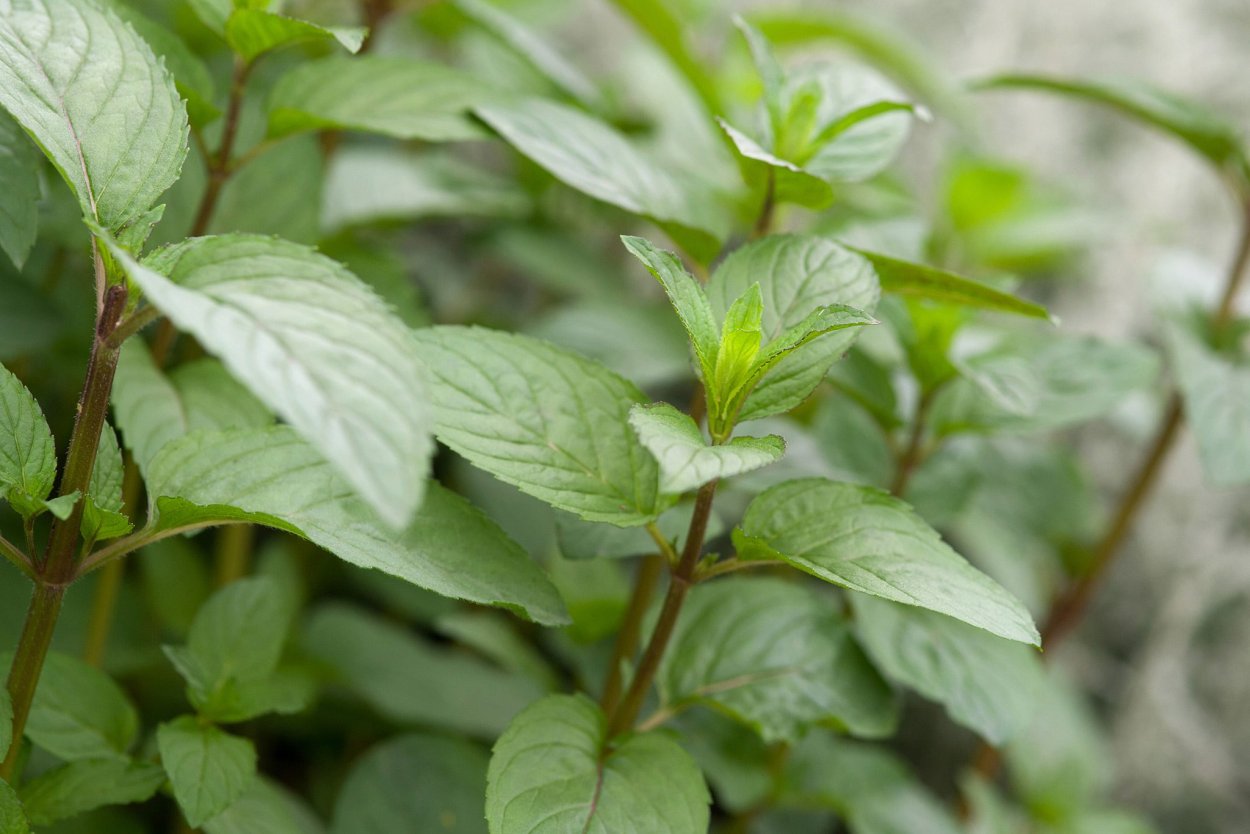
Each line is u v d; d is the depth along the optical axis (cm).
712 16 119
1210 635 104
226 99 82
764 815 84
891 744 106
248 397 73
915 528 67
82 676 70
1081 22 118
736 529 67
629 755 68
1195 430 79
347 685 82
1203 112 81
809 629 74
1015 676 75
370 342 62
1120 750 107
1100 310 112
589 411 68
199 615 71
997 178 97
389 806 76
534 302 118
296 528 66
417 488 60
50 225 74
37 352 79
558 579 78
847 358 77
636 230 110
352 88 74
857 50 109
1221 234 110
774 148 72
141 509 78
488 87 75
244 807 70
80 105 65
